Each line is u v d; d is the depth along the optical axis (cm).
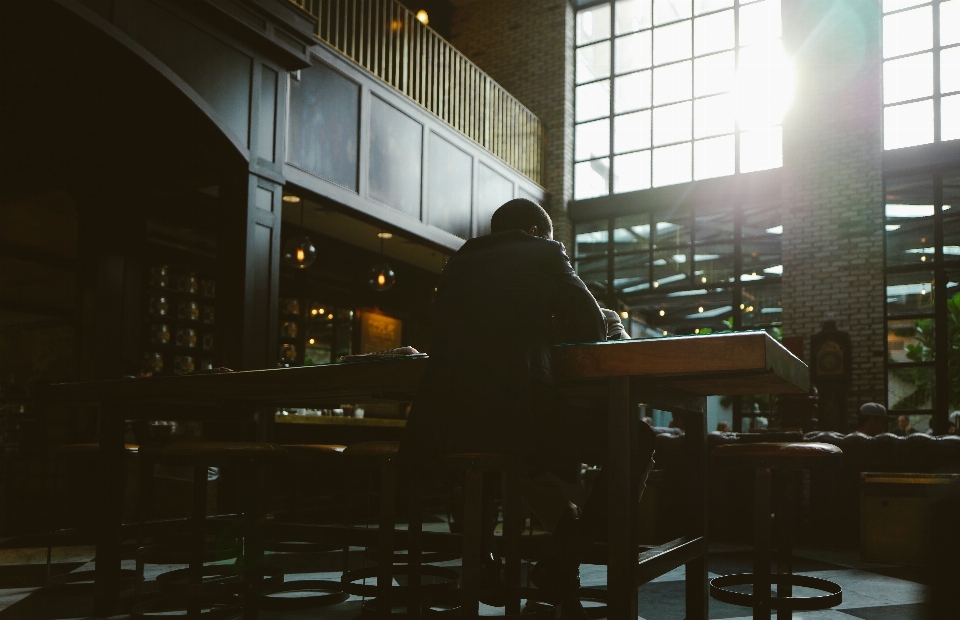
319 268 992
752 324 1099
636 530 201
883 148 1038
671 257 1173
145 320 838
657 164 1207
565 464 198
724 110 1162
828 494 609
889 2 1064
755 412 1050
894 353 1001
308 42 664
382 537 255
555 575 212
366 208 774
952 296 979
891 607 344
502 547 315
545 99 1280
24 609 324
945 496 85
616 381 204
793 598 267
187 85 539
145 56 505
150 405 361
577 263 1250
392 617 247
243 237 592
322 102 725
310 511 698
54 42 487
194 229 839
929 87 1023
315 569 436
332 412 900
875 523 492
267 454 283
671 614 324
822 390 1016
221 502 623
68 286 1051
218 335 595
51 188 670
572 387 231
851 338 1019
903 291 1006
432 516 828
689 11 1210
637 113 1234
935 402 969
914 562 477
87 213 652
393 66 912
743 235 1122
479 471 200
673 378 210
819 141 1070
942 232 992
